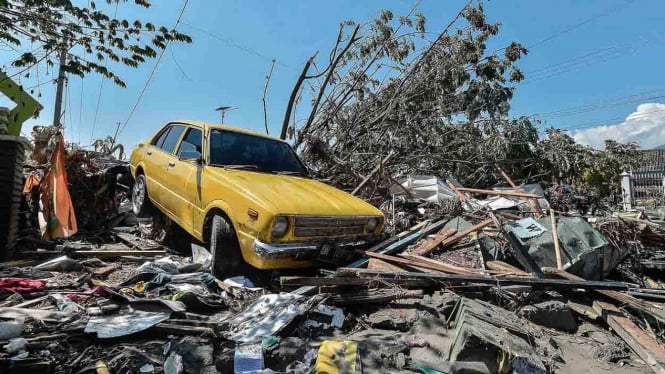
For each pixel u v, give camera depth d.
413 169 12.75
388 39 11.94
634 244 5.68
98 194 6.53
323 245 4.17
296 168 5.80
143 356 2.67
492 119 12.67
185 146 5.36
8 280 3.66
